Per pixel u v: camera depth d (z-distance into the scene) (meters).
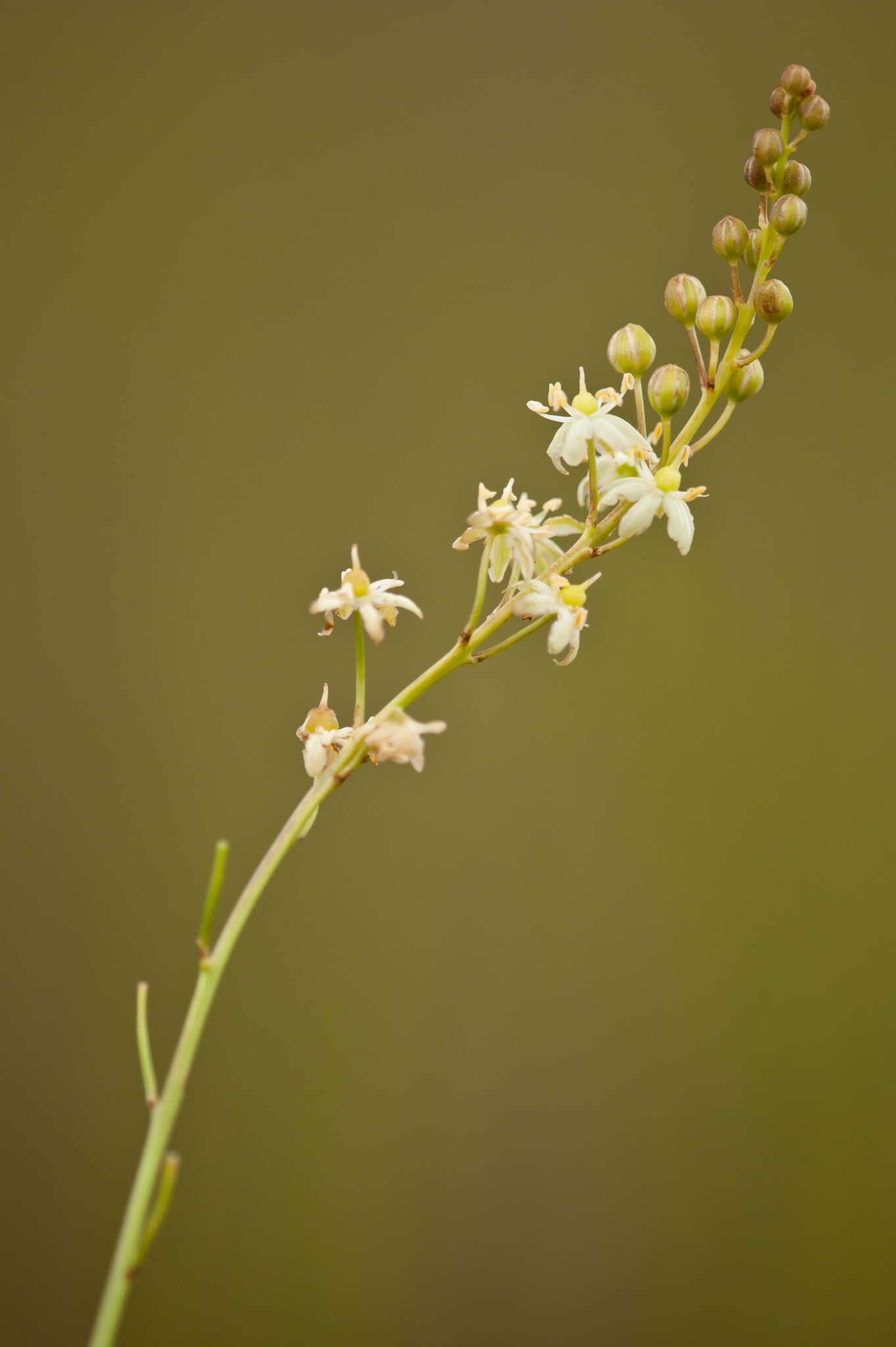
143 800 0.57
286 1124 0.55
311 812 0.37
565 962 0.58
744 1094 0.57
